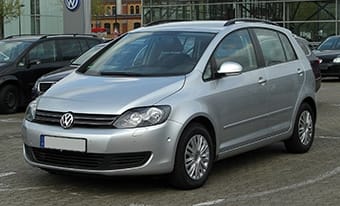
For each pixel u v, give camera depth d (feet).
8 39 54.13
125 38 28.71
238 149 26.40
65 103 23.26
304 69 31.32
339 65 73.41
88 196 23.39
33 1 197.98
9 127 41.91
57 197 23.29
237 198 22.99
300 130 31.09
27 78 50.98
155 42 27.12
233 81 26.02
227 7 143.54
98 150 22.04
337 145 33.55
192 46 26.14
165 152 22.62
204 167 24.56
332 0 135.95
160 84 23.81
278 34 30.66
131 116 22.27
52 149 22.91
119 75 25.45
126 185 24.85
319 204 22.15
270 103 28.25
